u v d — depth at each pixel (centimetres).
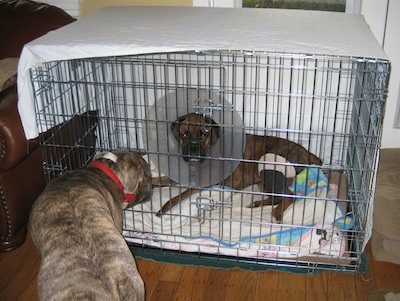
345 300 169
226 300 169
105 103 221
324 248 182
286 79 229
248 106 236
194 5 236
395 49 225
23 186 191
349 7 229
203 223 195
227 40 169
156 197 211
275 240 185
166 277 179
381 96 160
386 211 191
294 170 212
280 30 185
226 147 193
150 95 237
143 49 162
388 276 179
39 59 166
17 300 169
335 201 183
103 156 168
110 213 150
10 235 190
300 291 173
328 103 232
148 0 240
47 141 190
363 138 188
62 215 137
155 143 203
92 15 211
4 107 176
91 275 123
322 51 158
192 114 189
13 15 230
